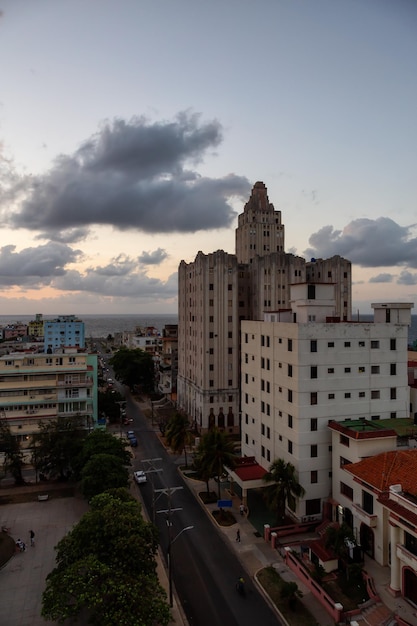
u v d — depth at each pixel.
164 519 51.62
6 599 35.94
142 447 80.38
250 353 64.81
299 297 59.66
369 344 52.97
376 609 34.09
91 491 47.81
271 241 118.50
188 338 99.56
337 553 39.53
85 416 74.69
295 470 49.81
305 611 34.84
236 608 35.59
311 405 50.22
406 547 35.25
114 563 31.53
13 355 79.94
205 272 88.38
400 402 54.44
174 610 35.03
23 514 51.72
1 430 62.19
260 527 49.44
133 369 127.19
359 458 45.03
